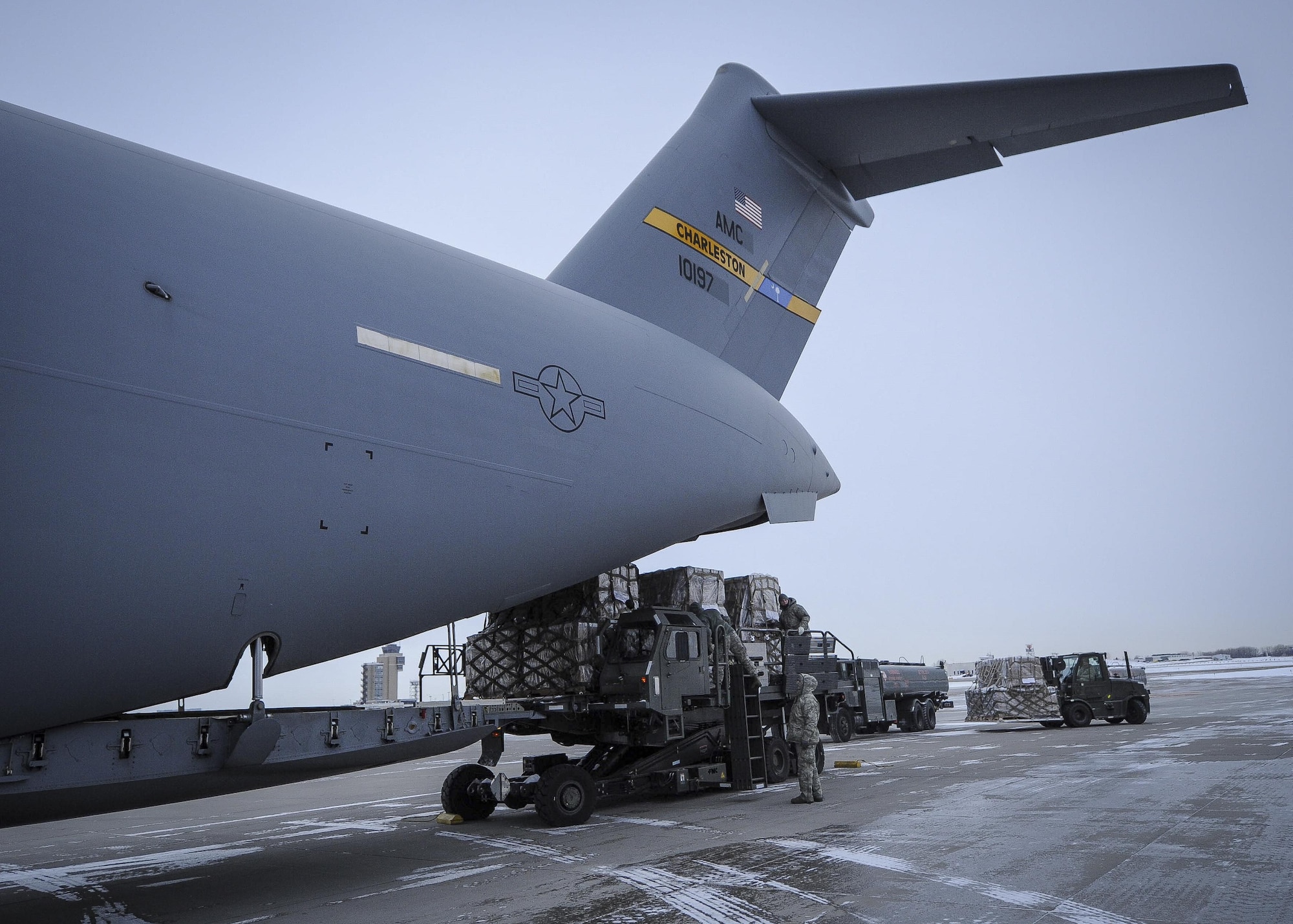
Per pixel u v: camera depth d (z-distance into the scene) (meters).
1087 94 7.68
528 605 10.04
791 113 10.16
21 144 5.14
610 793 9.09
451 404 6.61
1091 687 20.56
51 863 7.99
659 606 10.69
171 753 5.22
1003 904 4.86
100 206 5.25
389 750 6.47
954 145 9.42
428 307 6.80
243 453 5.39
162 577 5.03
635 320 9.15
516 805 8.98
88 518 4.76
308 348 5.84
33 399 4.64
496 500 6.82
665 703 9.55
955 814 7.98
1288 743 13.70
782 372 11.11
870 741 18.41
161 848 8.55
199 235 5.65
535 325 7.67
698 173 10.05
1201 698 32.94
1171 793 8.76
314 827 9.49
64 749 4.87
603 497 7.74
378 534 6.05
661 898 5.35
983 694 23.81
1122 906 4.76
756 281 10.64
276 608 5.61
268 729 5.50
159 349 5.15
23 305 4.73
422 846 7.74
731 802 9.55
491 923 4.99
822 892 5.29
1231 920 4.46
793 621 12.76
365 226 6.97
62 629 4.72
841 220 11.74
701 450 8.77
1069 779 10.21
